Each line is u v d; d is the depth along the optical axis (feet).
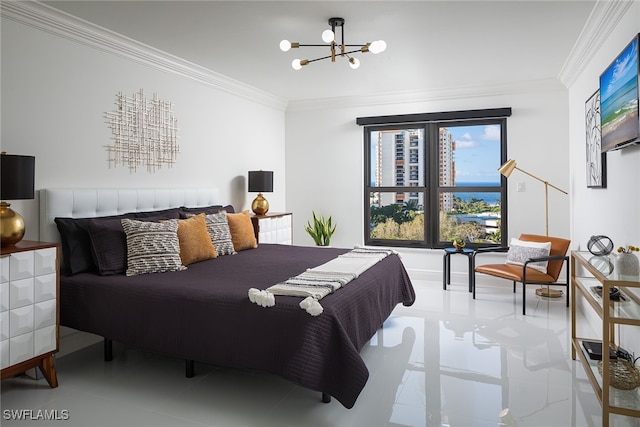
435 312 13.67
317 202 19.95
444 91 17.38
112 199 11.35
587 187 12.44
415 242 18.66
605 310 6.52
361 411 7.65
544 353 10.25
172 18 10.18
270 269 10.67
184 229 11.45
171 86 13.61
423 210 18.60
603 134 9.85
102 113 11.35
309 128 19.93
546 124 16.24
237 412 7.66
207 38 11.53
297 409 7.76
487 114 16.71
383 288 10.69
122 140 11.91
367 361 9.84
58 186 10.28
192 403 7.99
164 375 9.25
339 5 9.51
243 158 17.22
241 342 7.85
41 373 9.11
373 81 16.20
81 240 10.06
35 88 9.75
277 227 17.03
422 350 10.48
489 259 17.26
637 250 7.09
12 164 7.86
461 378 8.94
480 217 17.78
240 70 14.62
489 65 14.10
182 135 14.07
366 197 19.43
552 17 10.15
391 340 11.19
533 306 14.32
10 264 7.72
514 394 8.22
